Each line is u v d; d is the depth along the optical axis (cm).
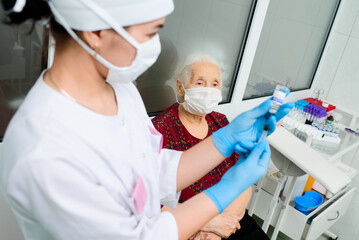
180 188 92
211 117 170
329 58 264
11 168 55
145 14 59
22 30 116
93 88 67
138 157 72
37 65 125
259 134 91
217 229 133
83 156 59
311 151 165
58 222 58
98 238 60
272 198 188
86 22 57
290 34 228
